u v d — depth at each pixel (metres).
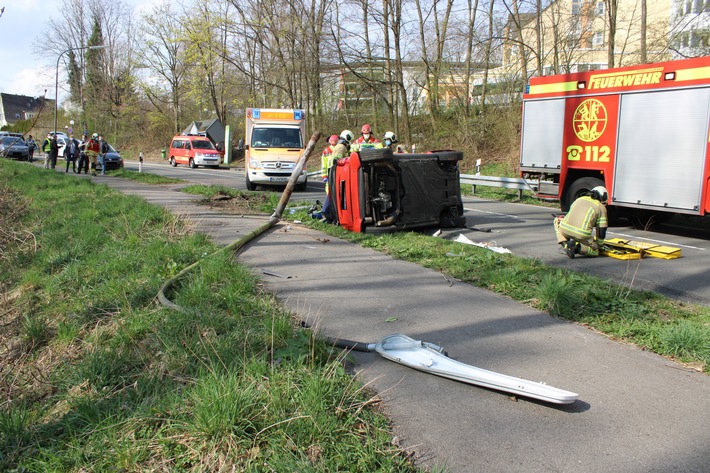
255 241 8.95
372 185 9.45
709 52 18.53
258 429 3.12
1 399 4.27
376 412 3.45
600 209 8.14
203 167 35.94
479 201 16.44
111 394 3.87
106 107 57.25
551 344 4.64
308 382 3.51
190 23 38.66
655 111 10.75
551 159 13.26
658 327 4.88
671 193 10.56
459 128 26.33
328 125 33.88
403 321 5.17
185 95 46.78
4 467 3.17
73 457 3.09
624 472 2.89
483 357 4.37
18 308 6.80
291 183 11.07
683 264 8.03
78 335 5.31
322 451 2.98
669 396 3.76
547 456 3.02
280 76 34.59
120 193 14.49
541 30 24.48
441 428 3.29
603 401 3.67
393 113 28.69
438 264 7.26
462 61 26.61
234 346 4.14
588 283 6.31
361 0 25.45
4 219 11.74
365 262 7.52
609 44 20.31
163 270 6.64
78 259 7.95
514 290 6.06
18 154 36.28
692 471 2.90
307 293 6.02
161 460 2.99
